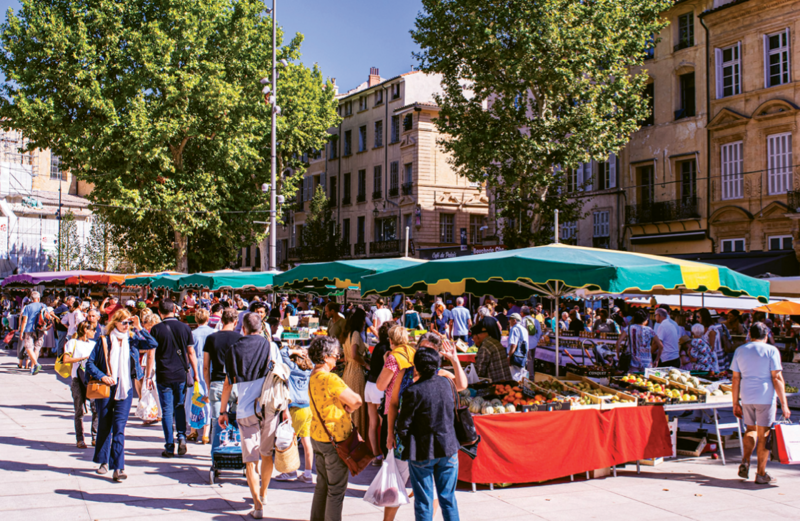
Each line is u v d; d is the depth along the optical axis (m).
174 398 8.36
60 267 46.12
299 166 37.16
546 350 15.48
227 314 7.52
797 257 23.70
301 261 50.47
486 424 7.01
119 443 7.04
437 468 5.01
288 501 6.48
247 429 6.00
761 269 23.25
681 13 29.30
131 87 28.83
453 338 17.70
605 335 18.14
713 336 13.12
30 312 16.66
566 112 25.64
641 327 11.65
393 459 5.26
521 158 25.09
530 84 25.38
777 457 7.32
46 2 29.73
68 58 28.77
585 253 8.38
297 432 7.14
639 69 30.78
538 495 6.87
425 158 41.69
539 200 26.61
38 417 10.61
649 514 6.25
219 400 7.21
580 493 6.97
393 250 42.72
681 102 29.42
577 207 27.86
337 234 46.53
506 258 7.95
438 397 4.96
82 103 28.89
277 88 33.06
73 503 6.23
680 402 8.38
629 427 7.91
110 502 6.30
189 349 8.41
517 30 23.67
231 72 31.97
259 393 6.04
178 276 19.81
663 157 29.77
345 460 5.15
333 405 5.27
